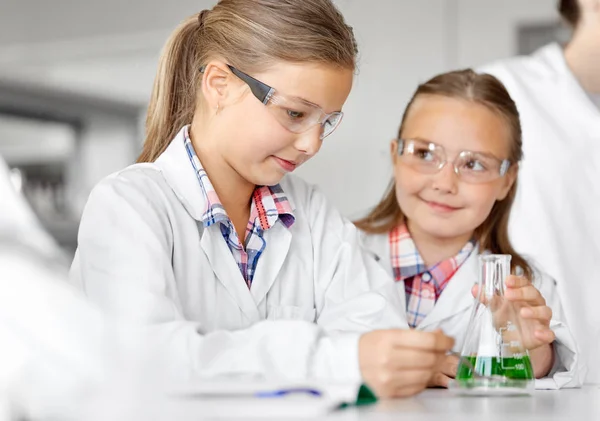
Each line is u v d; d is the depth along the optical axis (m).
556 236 2.28
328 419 0.83
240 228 1.45
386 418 0.85
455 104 1.72
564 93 2.37
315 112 1.28
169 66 1.48
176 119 1.48
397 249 1.80
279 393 0.91
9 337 0.69
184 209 1.36
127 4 4.69
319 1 1.31
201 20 1.46
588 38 2.36
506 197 1.82
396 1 4.20
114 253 1.21
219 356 1.06
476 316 1.15
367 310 1.38
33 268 0.71
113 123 4.02
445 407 0.97
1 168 0.79
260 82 1.27
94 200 1.27
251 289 1.41
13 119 3.81
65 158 3.89
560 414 0.93
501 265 1.14
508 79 2.41
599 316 2.23
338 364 1.03
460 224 1.72
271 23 1.29
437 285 1.77
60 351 0.69
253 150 1.30
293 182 1.58
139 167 1.39
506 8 4.03
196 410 0.81
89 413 0.70
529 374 1.13
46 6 4.83
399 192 1.78
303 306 1.48
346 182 4.25
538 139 2.32
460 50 4.11
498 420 0.86
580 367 1.49
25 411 0.69
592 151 2.32
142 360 0.74
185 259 1.33
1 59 4.88
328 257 1.53
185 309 1.32
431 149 1.71
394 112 4.19
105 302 0.75
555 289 1.80
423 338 1.02
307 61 1.25
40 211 3.69
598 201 2.30
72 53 4.79
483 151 1.71
